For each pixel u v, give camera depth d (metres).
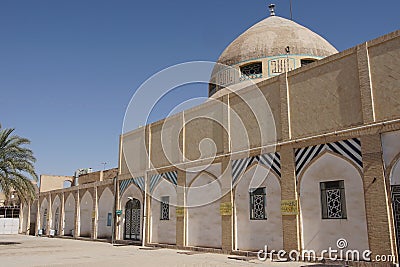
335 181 12.37
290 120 14.10
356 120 12.02
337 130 12.46
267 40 20.14
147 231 21.11
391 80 11.30
